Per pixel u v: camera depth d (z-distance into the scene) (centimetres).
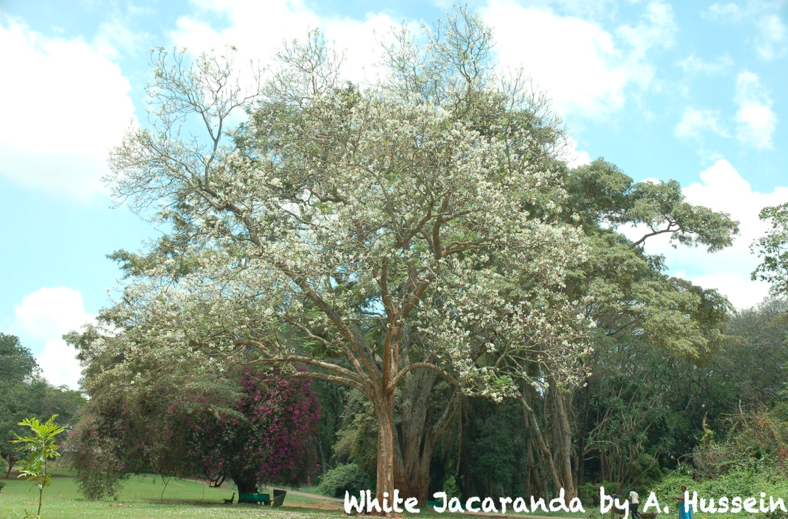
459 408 3008
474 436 3195
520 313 1705
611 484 3150
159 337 1627
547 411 3147
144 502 2180
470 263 1753
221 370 1720
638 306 2319
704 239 2466
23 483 3522
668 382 3678
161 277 1723
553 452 3173
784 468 1956
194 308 1639
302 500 3189
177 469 2400
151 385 1950
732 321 4072
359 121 1630
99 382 2184
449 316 1725
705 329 2539
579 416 3688
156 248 1838
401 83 1934
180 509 1689
